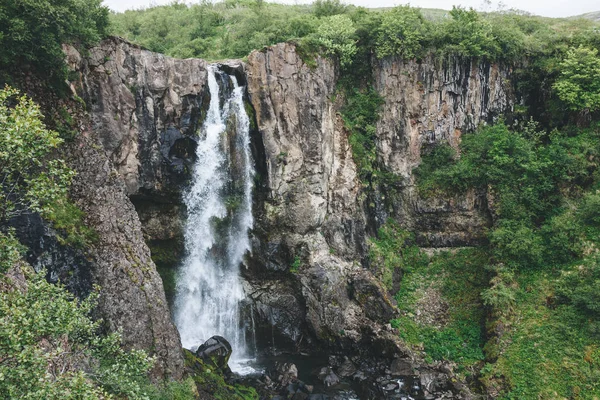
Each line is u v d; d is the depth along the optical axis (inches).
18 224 616.7
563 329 914.7
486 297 1022.4
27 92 700.7
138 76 931.3
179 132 1001.5
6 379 332.2
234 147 1101.7
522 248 1058.7
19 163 404.5
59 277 653.3
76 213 696.4
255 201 1138.0
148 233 1019.9
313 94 1152.2
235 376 954.1
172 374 741.9
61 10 713.0
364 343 1079.0
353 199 1200.8
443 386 932.6
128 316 707.4
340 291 1115.3
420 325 1096.8
